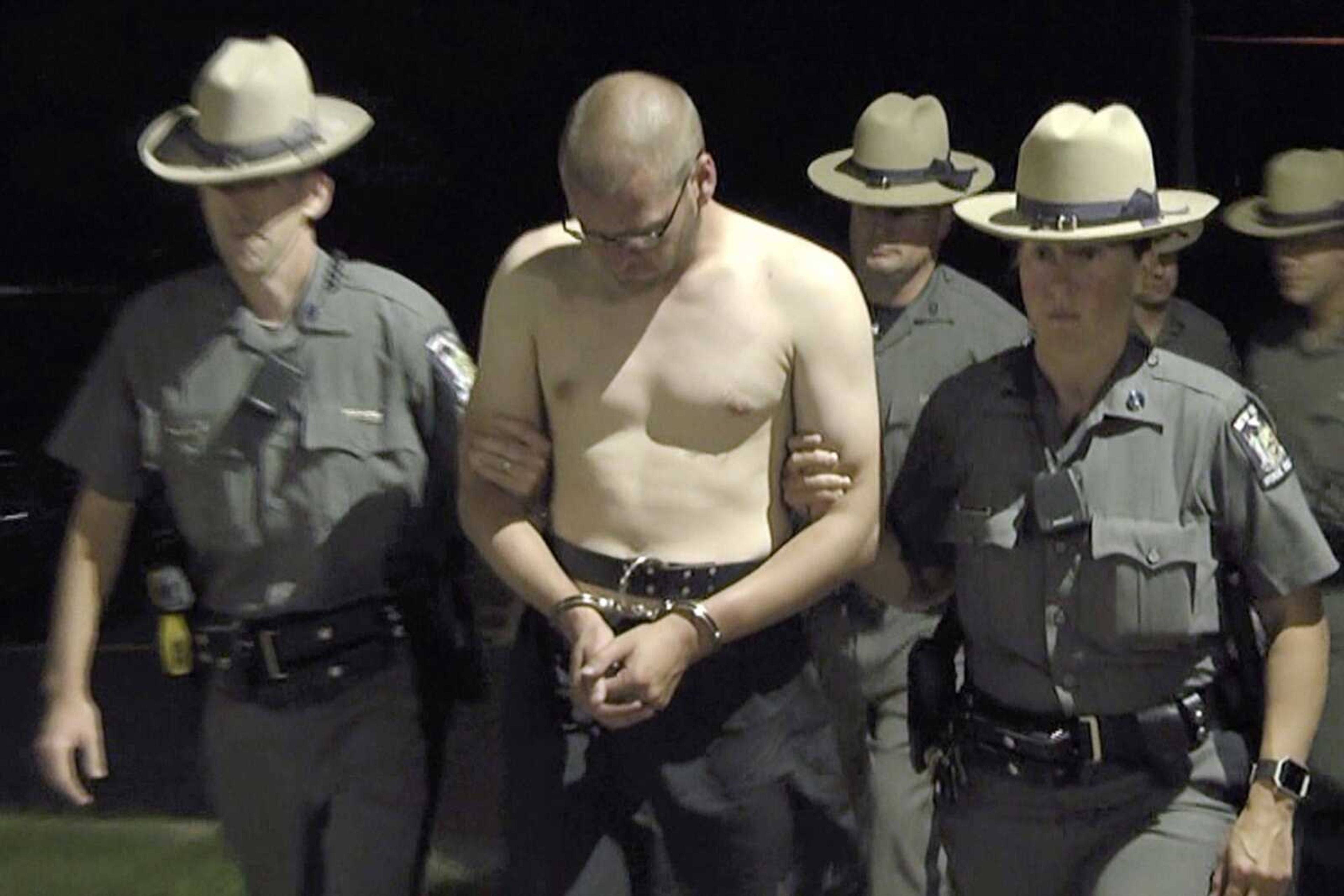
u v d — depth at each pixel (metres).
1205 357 5.04
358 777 3.76
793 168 13.31
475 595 4.67
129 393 3.74
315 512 3.68
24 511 8.73
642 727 3.40
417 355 3.69
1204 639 3.41
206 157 3.60
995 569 3.43
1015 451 3.42
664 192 3.18
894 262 4.67
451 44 13.62
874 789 4.63
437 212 13.01
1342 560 4.55
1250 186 10.30
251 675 3.74
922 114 4.77
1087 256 3.33
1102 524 3.35
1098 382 3.38
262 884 3.87
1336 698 4.52
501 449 3.46
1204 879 3.39
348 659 3.73
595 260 3.38
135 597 8.12
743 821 3.42
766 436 3.40
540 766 3.46
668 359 3.37
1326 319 4.66
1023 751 3.44
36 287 11.59
